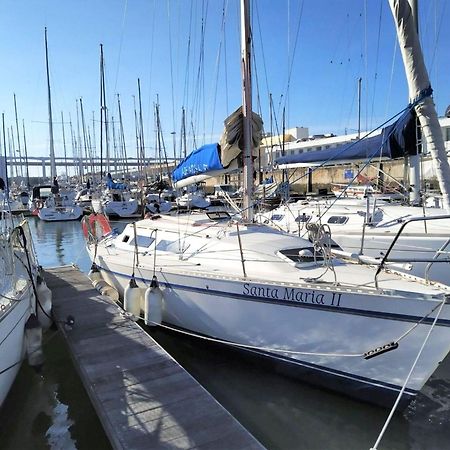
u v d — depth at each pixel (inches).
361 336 167.0
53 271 346.6
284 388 189.8
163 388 165.2
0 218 218.1
